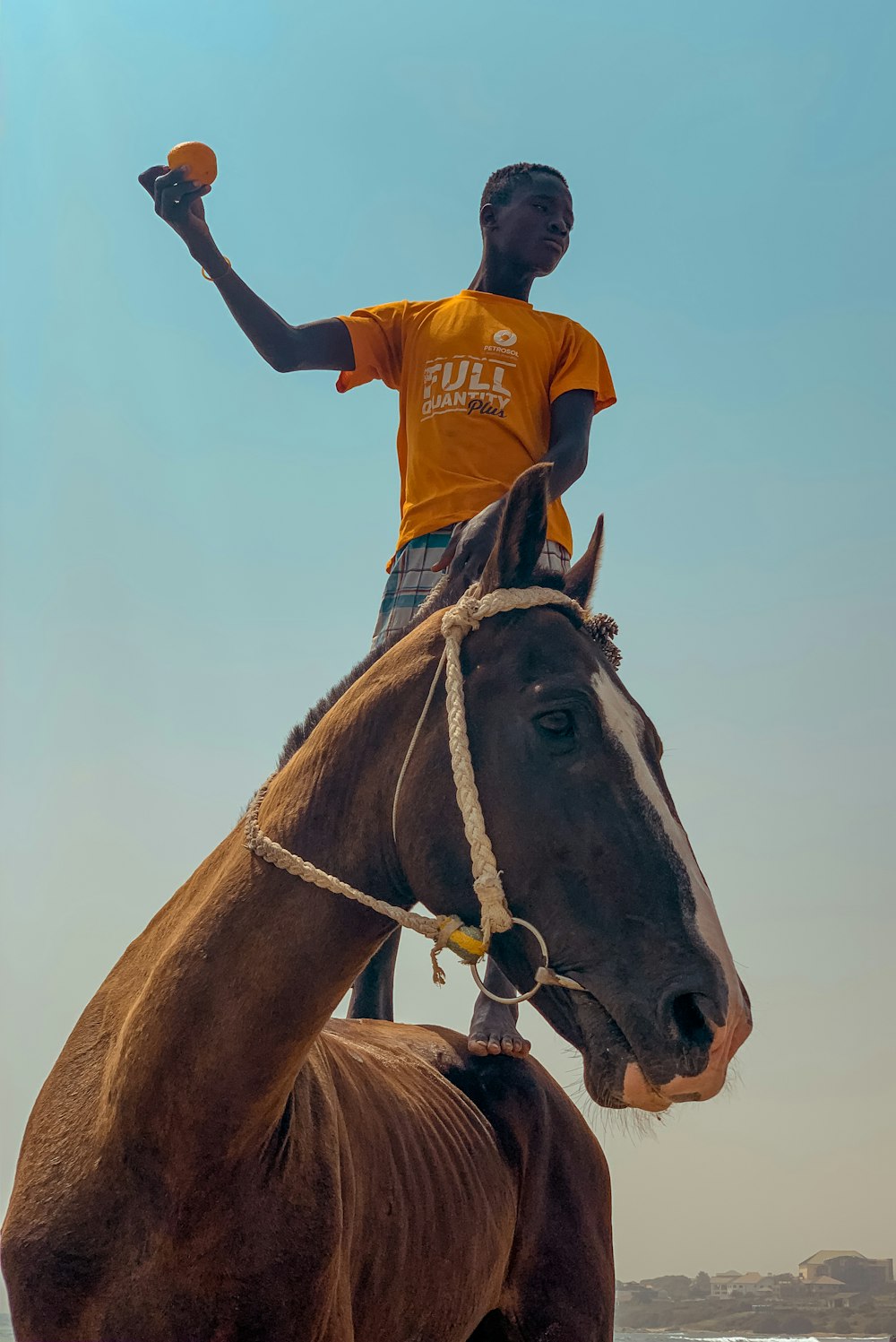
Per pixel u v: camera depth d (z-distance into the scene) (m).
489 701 2.42
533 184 4.36
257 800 2.67
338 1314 2.53
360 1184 2.78
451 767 2.40
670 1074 2.12
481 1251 3.24
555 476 3.85
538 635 2.47
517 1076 3.78
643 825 2.29
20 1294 2.40
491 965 3.89
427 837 2.39
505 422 4.02
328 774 2.54
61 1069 2.70
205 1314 2.34
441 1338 3.08
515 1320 3.59
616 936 2.23
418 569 3.91
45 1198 2.45
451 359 4.11
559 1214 3.71
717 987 2.16
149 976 2.52
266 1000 2.39
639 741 2.38
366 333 4.30
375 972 4.07
